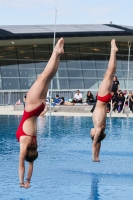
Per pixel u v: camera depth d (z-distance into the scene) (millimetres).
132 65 53188
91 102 37656
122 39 52094
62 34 48562
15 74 49812
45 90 9625
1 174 11359
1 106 44438
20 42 48750
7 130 22312
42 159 13836
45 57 51094
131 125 25312
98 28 52094
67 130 22359
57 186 10250
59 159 13859
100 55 52562
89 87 51125
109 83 13055
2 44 49312
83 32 49312
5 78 49406
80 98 38750
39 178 11094
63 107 36844
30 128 9742
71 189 9969
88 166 12773
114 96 34938
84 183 10594
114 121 28000
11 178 10922
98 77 51781
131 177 11336
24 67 50250
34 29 50656
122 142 18031
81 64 51719
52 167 12562
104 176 11422
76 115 32781
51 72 9477
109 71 13023
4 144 17000
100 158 14188
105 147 16625
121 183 10617
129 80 52375
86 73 51562
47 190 9852
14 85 49469
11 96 46188
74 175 11500
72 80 50875
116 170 12258
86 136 19859
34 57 50750
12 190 9797
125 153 15227
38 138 19109
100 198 9203
